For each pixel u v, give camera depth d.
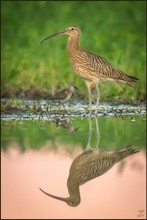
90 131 14.99
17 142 14.02
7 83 19.75
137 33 25.34
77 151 13.45
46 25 26.33
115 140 14.29
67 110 16.97
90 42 23.39
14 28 26.42
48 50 22.83
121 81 17.08
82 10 27.38
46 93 18.89
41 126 15.17
